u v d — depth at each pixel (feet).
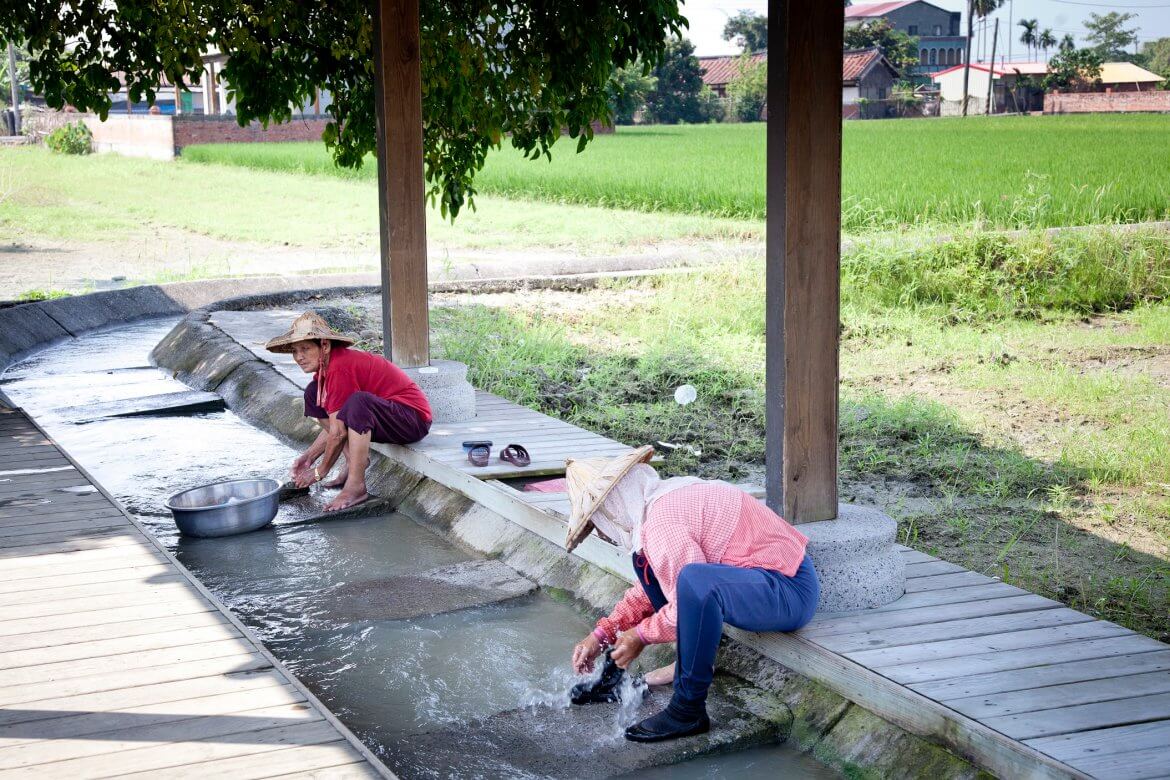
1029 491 21.07
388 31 24.30
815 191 13.89
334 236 72.69
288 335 21.47
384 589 17.87
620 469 12.91
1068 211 58.59
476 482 20.52
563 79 33.60
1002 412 26.96
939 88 268.00
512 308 44.16
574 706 13.76
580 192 90.68
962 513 20.18
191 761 11.17
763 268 48.70
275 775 10.88
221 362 34.81
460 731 13.06
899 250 43.96
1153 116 160.66
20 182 103.50
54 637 14.35
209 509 20.36
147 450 27.32
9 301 45.65
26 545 18.11
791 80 13.51
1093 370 31.37
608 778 11.98
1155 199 62.13
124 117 152.76
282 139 153.38
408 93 24.66
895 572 14.40
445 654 15.38
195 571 18.88
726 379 31.14
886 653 12.78
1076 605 15.89
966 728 11.04
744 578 12.43
